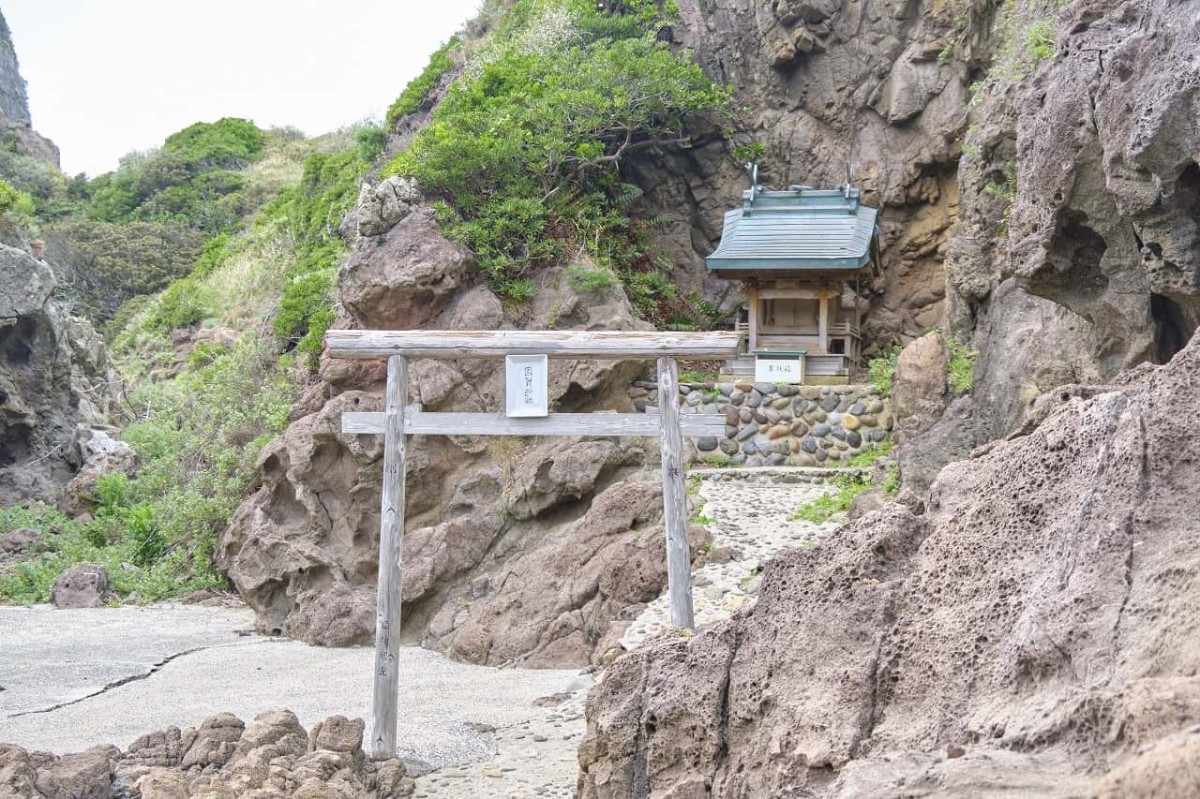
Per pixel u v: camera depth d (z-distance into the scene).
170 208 43.03
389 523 7.88
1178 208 7.27
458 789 6.87
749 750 4.66
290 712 7.30
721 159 18.61
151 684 10.12
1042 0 12.80
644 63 16.75
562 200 15.84
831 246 15.26
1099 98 7.72
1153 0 7.49
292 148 46.94
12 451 21.25
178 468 18.09
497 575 12.34
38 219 39.62
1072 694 3.48
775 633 4.88
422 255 14.06
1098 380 9.38
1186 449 4.08
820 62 18.28
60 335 22.00
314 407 14.65
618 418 8.34
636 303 16.59
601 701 5.34
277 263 24.83
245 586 13.49
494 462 13.23
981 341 12.59
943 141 17.27
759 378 14.86
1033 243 9.15
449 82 22.67
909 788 3.23
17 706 9.18
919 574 4.64
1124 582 3.80
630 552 11.22
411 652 11.73
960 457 11.86
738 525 12.12
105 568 15.75
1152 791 2.59
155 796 6.09
